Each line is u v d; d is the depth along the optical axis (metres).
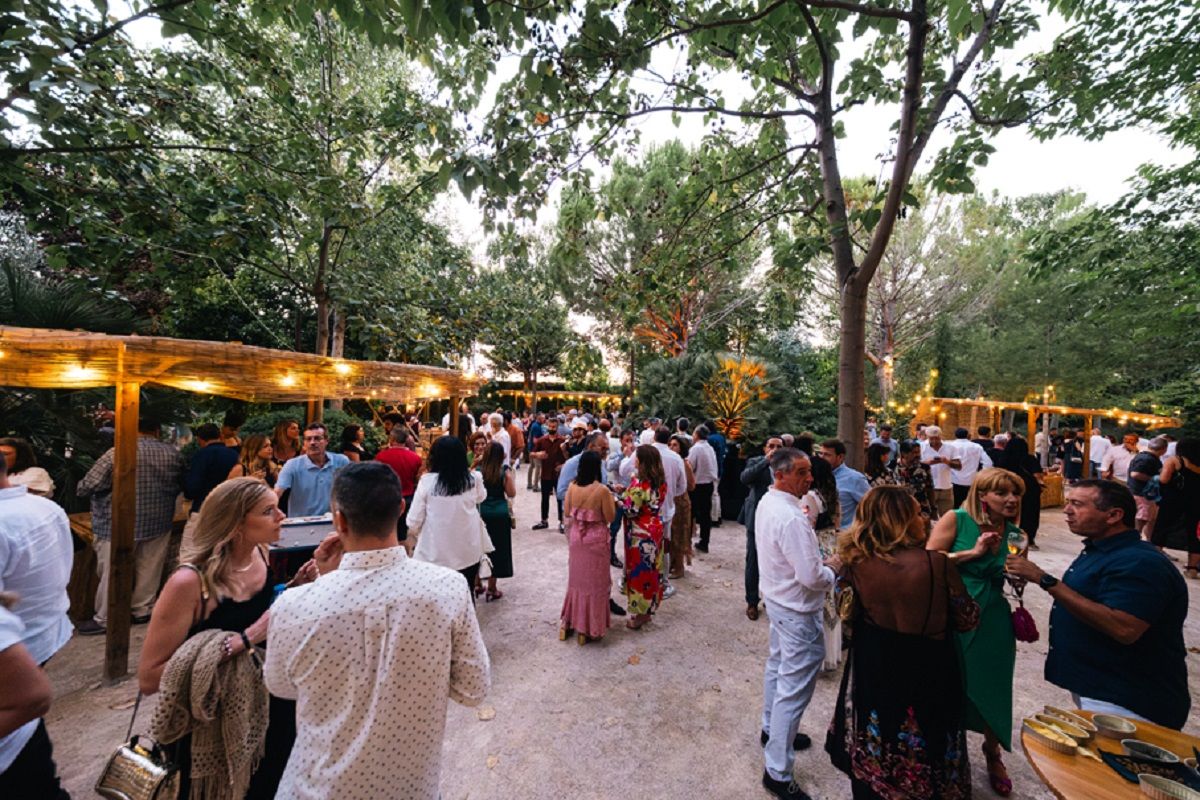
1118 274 9.18
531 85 3.69
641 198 14.02
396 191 9.44
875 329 22.50
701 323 20.33
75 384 3.43
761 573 2.87
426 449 10.38
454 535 3.97
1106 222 8.73
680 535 6.09
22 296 5.19
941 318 21.81
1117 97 6.36
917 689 1.94
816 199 6.42
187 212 7.18
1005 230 21.95
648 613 4.65
